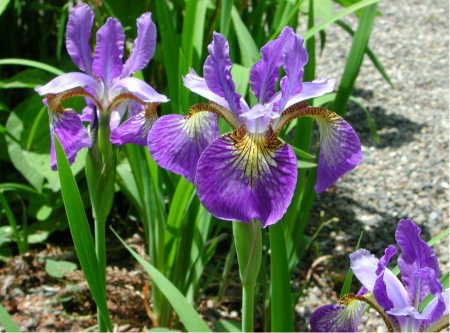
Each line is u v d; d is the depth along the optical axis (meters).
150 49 0.49
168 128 0.43
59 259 0.69
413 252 0.41
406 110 1.06
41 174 0.68
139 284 0.64
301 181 0.61
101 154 0.47
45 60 0.83
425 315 0.39
